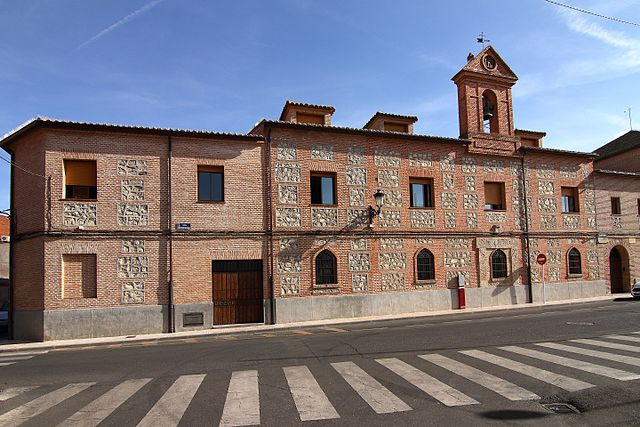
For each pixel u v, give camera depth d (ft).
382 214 69.77
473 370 28.14
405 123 79.66
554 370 27.61
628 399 21.84
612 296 84.74
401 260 70.33
